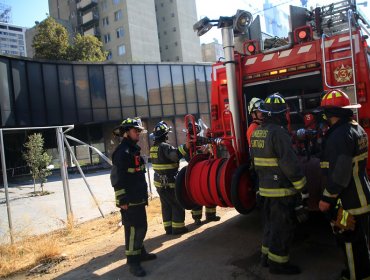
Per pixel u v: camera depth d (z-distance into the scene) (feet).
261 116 13.60
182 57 212.64
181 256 15.90
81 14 194.08
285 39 22.84
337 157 10.48
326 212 11.39
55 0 203.82
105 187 43.68
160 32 217.77
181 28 213.66
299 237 16.52
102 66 77.71
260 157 12.78
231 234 18.10
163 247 17.39
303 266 13.53
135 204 14.70
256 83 18.51
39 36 128.16
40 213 29.99
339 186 10.43
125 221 14.87
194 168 16.89
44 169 46.93
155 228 21.26
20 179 63.82
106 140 82.69
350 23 15.46
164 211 19.69
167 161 18.93
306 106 18.42
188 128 18.65
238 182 14.96
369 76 15.51
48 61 69.62
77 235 22.02
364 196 10.69
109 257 17.06
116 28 181.47
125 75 80.43
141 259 15.79
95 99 76.59
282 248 12.83
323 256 14.32
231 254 15.48
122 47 180.45
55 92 70.79
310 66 16.90
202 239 17.85
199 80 89.66
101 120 77.15
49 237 21.11
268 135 12.44
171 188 18.83
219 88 20.17
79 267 16.24
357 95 15.48
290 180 12.25
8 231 21.45
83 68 75.20
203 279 13.41
